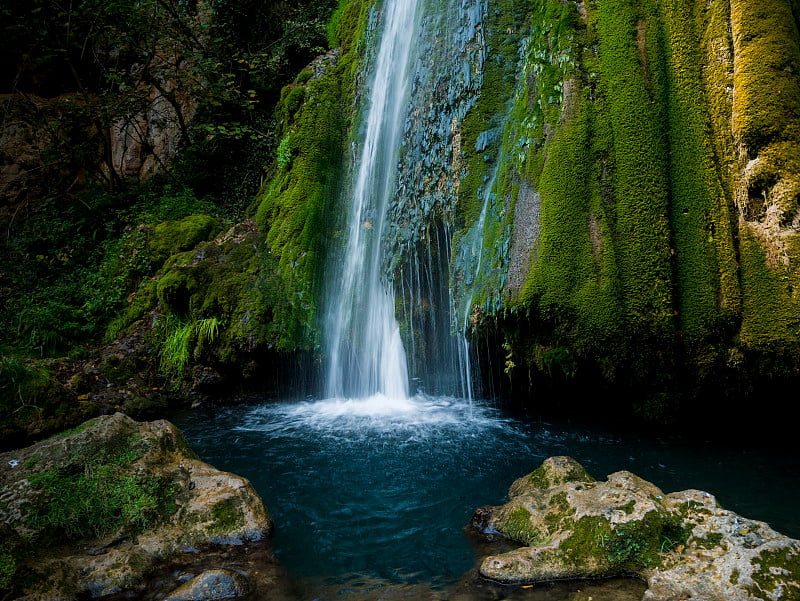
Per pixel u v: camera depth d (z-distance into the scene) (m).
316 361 7.32
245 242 8.35
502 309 5.32
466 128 6.45
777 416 5.21
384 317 7.09
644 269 4.87
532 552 3.06
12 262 9.71
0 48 12.12
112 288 8.95
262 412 6.75
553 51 5.77
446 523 3.80
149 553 3.23
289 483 4.57
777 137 4.66
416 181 6.93
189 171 11.52
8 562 2.87
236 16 11.95
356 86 8.78
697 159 5.00
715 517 3.04
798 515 3.68
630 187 5.06
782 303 4.47
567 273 5.06
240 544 3.47
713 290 4.71
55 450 3.75
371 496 4.28
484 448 5.18
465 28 6.84
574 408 6.00
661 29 5.36
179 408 7.08
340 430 5.86
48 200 11.31
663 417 5.33
